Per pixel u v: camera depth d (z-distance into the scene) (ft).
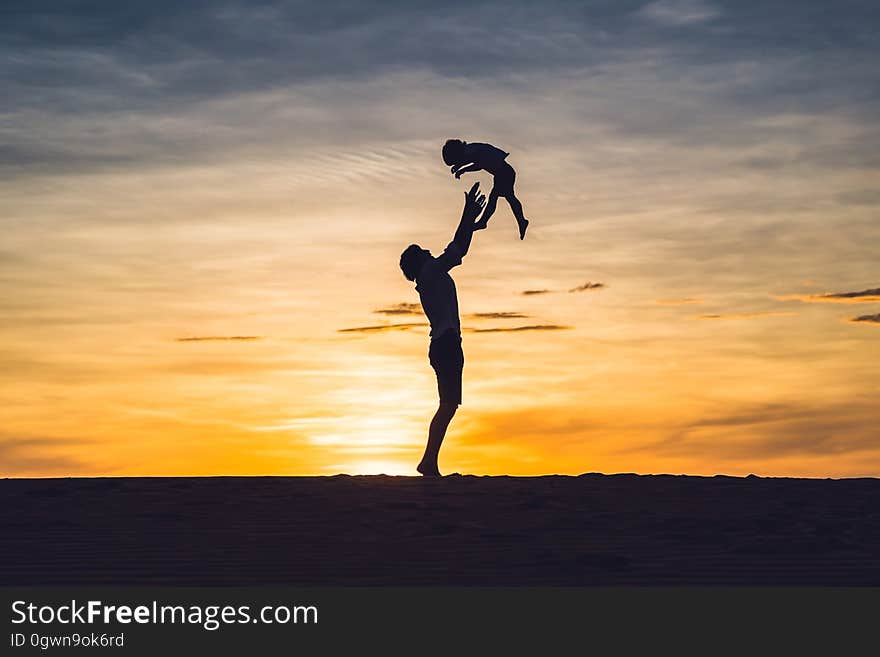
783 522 35.65
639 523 35.45
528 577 28.76
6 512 37.60
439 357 55.62
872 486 43.68
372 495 40.65
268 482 44.32
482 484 43.78
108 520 35.96
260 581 28.48
